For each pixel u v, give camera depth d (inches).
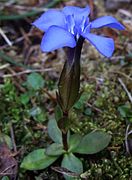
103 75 5.0
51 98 4.7
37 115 4.5
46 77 5.1
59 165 4.1
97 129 4.3
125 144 4.2
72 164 3.9
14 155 4.1
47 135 4.4
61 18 3.4
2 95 4.7
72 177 3.9
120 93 4.8
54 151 4.0
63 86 3.4
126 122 4.4
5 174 3.9
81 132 4.3
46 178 4.0
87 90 4.8
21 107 4.7
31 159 4.0
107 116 4.5
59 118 3.7
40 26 3.3
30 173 4.0
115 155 4.1
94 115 4.6
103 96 4.7
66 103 3.5
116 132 4.3
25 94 4.7
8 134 4.4
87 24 3.3
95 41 3.0
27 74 5.1
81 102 4.3
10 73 5.1
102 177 3.9
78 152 4.0
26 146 4.3
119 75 5.0
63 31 3.0
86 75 5.0
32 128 4.5
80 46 3.2
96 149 4.0
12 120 4.5
